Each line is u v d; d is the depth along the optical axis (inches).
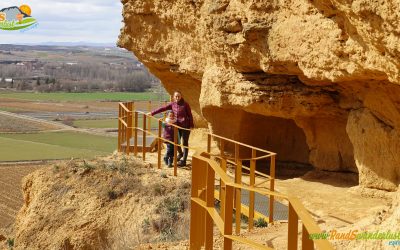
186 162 698.8
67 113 3708.2
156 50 818.8
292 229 212.5
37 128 2967.5
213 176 292.5
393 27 340.2
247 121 703.1
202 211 329.7
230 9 588.7
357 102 531.5
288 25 495.2
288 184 594.2
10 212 1299.2
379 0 345.4
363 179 517.7
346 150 600.4
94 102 4443.9
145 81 6136.8
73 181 661.9
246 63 586.9
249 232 429.4
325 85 555.8
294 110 583.8
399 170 493.4
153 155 753.0
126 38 871.1
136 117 741.9
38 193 667.4
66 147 2316.7
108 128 3009.4
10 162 1946.4
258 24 531.5
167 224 544.7
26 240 628.1
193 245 329.7
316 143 622.8
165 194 601.0
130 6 849.5
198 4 697.6
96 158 735.7
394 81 370.3
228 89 633.0
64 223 618.5
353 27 398.3
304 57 474.0
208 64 695.1
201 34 698.2
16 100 4552.2
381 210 325.4
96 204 616.7
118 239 537.6
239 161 486.0
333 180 596.7
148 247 407.5
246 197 556.1
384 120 491.5
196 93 823.7
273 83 588.4
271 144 730.8
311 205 506.6
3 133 2760.8
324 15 438.3
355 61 409.1
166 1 775.1
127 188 622.8
